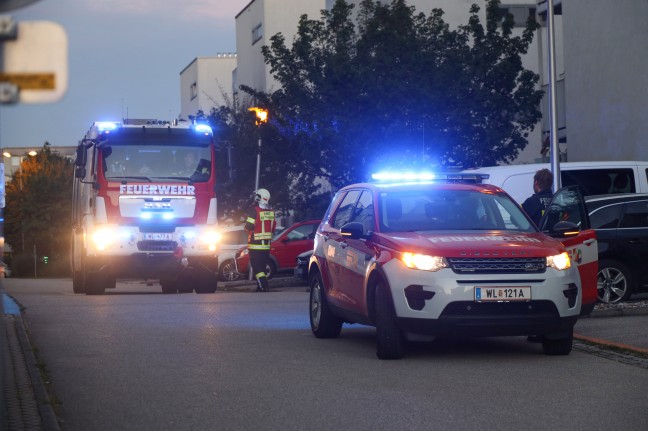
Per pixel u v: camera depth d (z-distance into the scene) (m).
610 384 11.32
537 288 13.02
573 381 11.54
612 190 26.50
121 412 9.82
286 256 43.12
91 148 30.36
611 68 37.56
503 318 12.92
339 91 41.09
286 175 59.34
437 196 14.92
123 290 37.94
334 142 40.53
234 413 9.73
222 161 30.58
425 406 10.03
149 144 29.72
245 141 58.81
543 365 12.84
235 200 59.69
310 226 43.81
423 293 12.92
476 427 9.00
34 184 102.12
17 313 19.48
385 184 15.31
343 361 13.29
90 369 12.56
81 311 20.97
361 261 14.23
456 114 40.06
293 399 10.45
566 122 40.34
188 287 33.03
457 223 14.55
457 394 10.71
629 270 21.33
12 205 103.44
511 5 63.28
